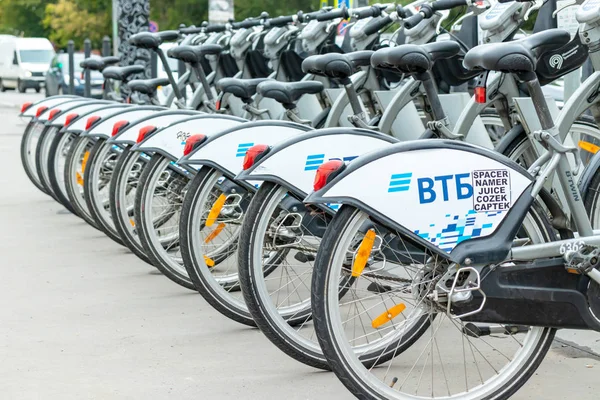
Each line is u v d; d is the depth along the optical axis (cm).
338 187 377
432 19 628
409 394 414
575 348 517
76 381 475
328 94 665
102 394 457
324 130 482
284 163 474
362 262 396
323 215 488
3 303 632
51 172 905
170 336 554
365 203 379
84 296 650
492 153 393
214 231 581
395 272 457
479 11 589
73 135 918
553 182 450
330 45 759
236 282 595
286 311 535
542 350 422
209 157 548
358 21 721
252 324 562
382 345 466
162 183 647
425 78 461
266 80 607
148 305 625
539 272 400
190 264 550
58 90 2844
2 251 808
